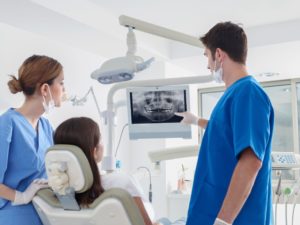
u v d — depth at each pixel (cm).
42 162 161
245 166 113
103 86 341
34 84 154
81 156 117
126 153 381
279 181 216
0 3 223
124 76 176
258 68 390
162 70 376
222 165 126
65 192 120
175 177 391
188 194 361
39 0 224
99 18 272
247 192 113
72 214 124
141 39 320
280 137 447
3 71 244
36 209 141
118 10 283
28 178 156
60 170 118
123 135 377
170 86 185
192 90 459
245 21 312
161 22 311
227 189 123
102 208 118
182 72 407
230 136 125
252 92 122
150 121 189
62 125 129
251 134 114
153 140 378
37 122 168
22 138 154
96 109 328
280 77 432
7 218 148
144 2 271
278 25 316
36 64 154
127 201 116
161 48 351
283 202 248
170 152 194
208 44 139
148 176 377
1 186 145
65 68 297
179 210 364
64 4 242
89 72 323
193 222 129
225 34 132
